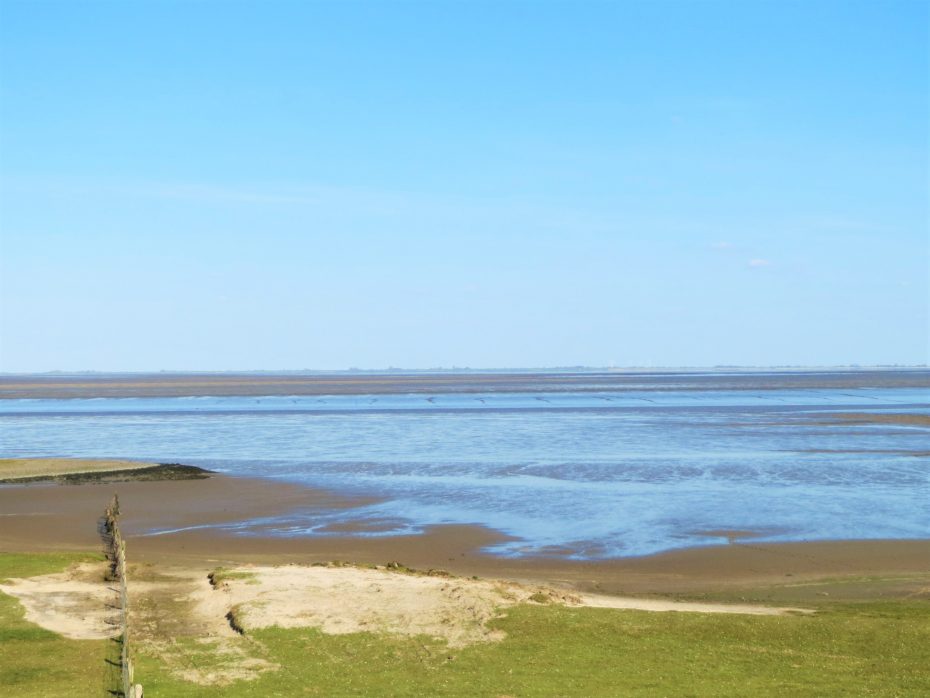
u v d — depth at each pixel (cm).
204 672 2489
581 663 2555
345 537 4719
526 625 2873
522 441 9406
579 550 4381
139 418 13650
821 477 6650
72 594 3325
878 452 8200
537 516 5219
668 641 2748
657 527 4884
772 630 2852
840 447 8644
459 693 2328
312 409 15575
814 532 4744
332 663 2558
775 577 3862
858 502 5609
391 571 3747
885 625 2919
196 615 3067
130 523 5150
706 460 7675
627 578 3862
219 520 5212
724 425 11356
